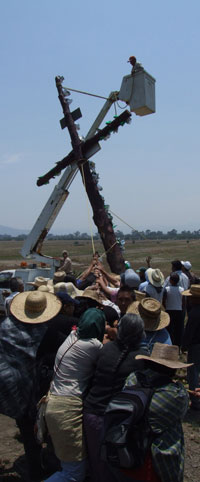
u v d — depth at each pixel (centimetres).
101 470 303
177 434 264
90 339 336
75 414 320
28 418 399
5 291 1088
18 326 409
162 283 684
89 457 312
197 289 597
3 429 563
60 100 864
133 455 251
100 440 300
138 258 4656
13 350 397
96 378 314
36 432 350
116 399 265
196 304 608
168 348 288
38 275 1195
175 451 256
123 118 783
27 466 434
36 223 1028
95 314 345
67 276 598
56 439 319
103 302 502
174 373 283
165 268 3394
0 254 5750
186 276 854
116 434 253
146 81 761
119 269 810
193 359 605
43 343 391
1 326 419
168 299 772
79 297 438
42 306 404
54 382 339
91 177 833
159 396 263
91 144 835
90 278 617
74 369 330
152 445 256
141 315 446
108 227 821
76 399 324
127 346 311
